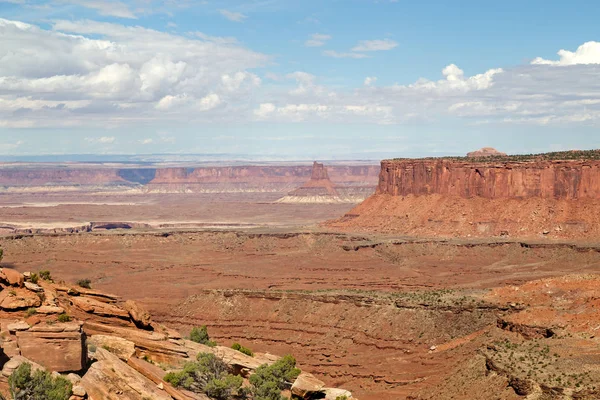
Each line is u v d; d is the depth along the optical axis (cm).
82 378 7975
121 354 9144
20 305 8369
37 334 7944
